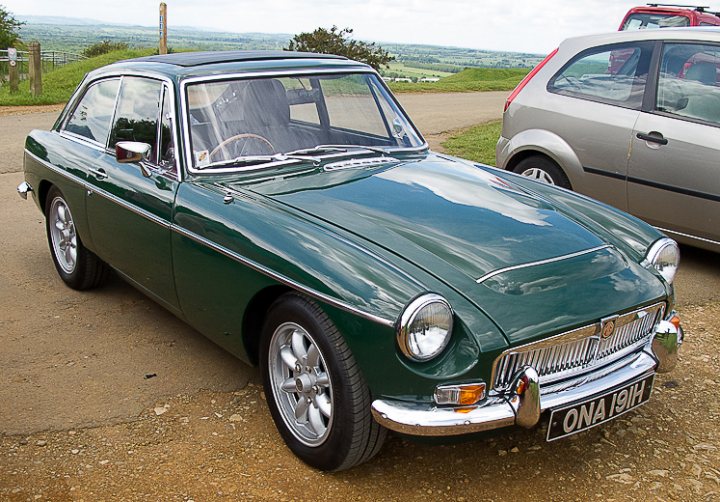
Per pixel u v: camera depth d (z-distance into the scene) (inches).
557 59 252.8
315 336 119.0
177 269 150.6
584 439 137.8
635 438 138.3
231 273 134.0
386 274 113.0
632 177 226.8
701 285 216.7
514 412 110.0
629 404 124.4
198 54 179.9
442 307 107.6
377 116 178.9
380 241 123.1
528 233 132.0
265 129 161.0
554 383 116.6
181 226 145.9
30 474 125.2
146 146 153.6
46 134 213.2
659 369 130.7
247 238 130.2
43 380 157.0
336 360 115.6
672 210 219.9
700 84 215.9
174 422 141.6
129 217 163.9
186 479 124.3
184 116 155.0
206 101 158.2
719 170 207.0
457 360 108.1
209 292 142.3
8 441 134.6
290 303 123.0
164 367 163.6
